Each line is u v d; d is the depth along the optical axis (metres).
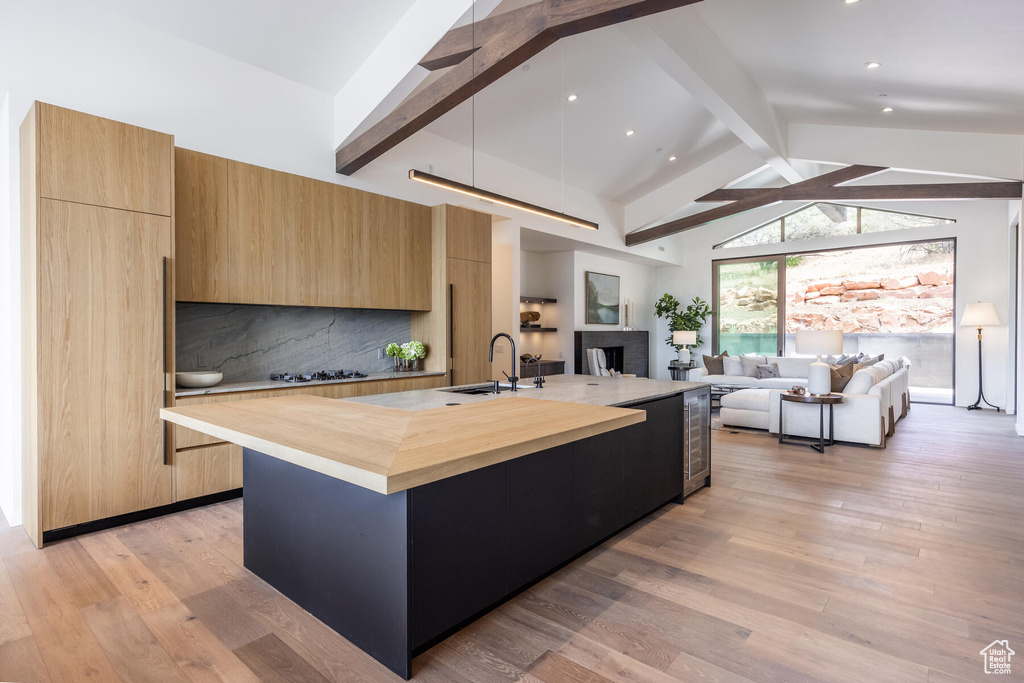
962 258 8.07
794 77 4.90
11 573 2.48
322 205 4.25
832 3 3.39
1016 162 5.66
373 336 5.08
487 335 5.54
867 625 2.01
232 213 3.71
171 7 3.46
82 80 3.31
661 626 2.01
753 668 1.75
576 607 2.16
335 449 1.63
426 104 3.77
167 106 3.66
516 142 6.06
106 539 2.90
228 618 2.09
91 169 2.96
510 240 6.52
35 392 2.83
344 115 4.51
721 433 6.01
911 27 3.52
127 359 3.11
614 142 6.57
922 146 5.95
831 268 9.38
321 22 3.79
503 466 2.12
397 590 1.73
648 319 11.20
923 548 2.73
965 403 8.03
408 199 5.25
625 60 5.01
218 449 3.54
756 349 10.16
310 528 2.11
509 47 3.21
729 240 10.50
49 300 2.83
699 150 7.44
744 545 2.79
